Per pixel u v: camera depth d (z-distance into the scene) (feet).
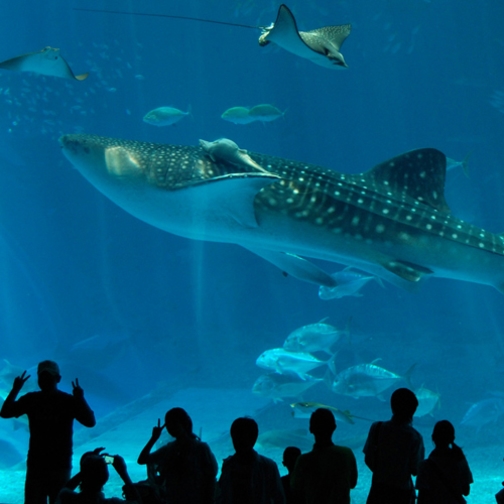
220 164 18.47
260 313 101.14
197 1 121.90
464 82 115.44
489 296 90.48
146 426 46.11
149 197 18.54
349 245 19.16
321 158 134.82
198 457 10.03
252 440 9.36
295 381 31.32
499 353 67.82
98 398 75.25
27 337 126.72
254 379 67.26
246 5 99.14
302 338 31.37
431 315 90.84
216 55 131.44
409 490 10.50
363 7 115.96
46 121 102.47
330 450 9.70
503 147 107.45
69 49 137.90
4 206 116.16
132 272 115.55
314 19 119.65
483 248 19.94
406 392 10.67
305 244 19.16
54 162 113.70
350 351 66.03
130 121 136.77
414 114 127.34
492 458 32.48
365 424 41.91
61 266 121.39
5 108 107.34
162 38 131.44
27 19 134.62
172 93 137.08
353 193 18.98
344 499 9.52
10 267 123.95
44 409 11.03
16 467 33.30
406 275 19.39
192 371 72.64
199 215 18.42
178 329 106.63
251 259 103.60
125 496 10.09
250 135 134.51
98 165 18.60
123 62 133.69
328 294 34.86
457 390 52.29
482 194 105.81
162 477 10.10
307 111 132.05
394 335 84.07
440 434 10.49
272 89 132.16
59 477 10.97
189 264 109.40
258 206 18.31
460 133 119.44
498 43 108.78
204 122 137.90
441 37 115.03
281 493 9.52
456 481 10.24
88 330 115.55
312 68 128.06
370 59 124.36
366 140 133.18
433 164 19.86
